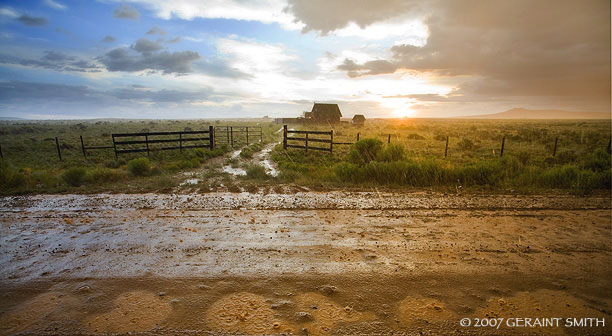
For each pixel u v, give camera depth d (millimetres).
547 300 2926
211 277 3309
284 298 2934
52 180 9164
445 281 3262
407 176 9164
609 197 7246
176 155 15727
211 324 2553
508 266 3609
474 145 21625
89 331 2463
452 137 30109
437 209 6133
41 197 7113
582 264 3678
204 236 4535
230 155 17344
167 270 3461
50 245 4172
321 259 3773
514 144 23094
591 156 13352
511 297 2977
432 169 9266
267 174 10414
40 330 2469
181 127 49844
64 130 42312
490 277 3352
